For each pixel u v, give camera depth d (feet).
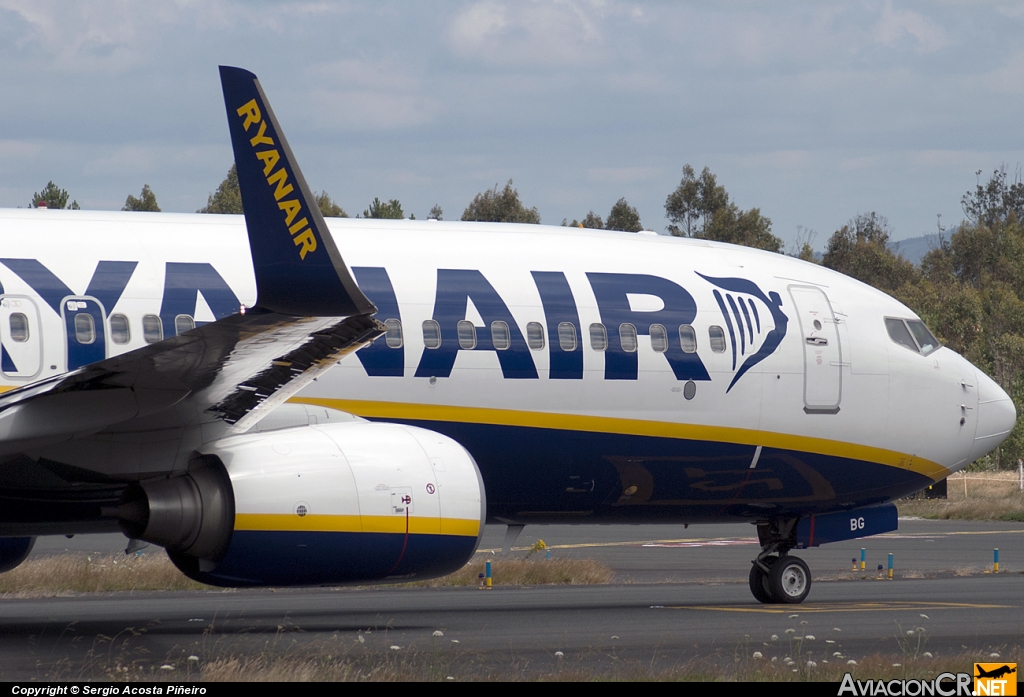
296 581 158.71
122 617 192.85
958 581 280.51
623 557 354.33
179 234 174.91
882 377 218.18
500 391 184.96
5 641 158.92
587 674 134.31
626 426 194.80
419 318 180.96
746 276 211.61
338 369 174.70
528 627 183.21
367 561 160.25
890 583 274.57
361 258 182.70
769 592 222.07
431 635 171.63
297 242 125.29
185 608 209.67
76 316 162.71
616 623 188.96
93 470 154.20
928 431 223.10
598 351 192.13
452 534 164.55
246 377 144.36
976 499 587.68
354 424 168.86
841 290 221.05
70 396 139.95
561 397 189.37
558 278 194.08
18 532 169.99
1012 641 171.63
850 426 215.10
